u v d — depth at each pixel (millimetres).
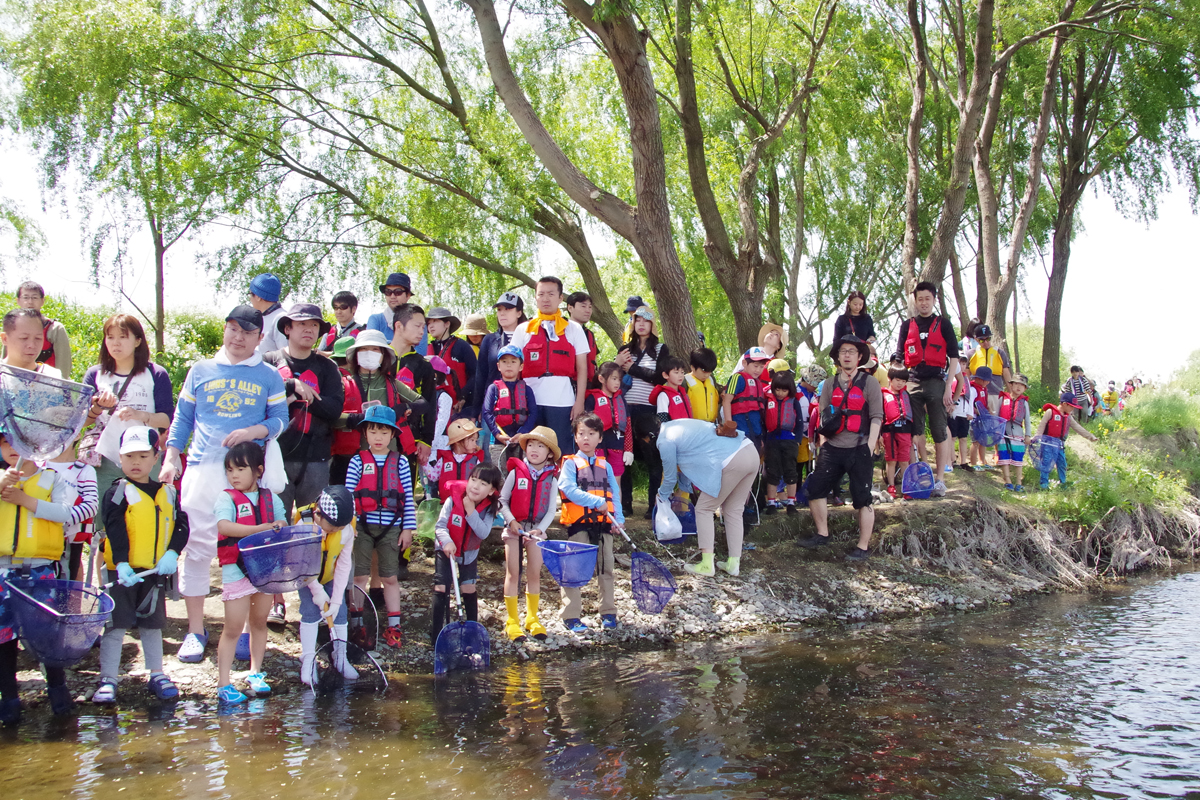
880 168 21344
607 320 16375
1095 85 20609
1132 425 16594
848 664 6090
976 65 12969
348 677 5543
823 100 18438
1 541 4555
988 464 12508
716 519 8992
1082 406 17906
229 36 12703
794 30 15539
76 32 10719
